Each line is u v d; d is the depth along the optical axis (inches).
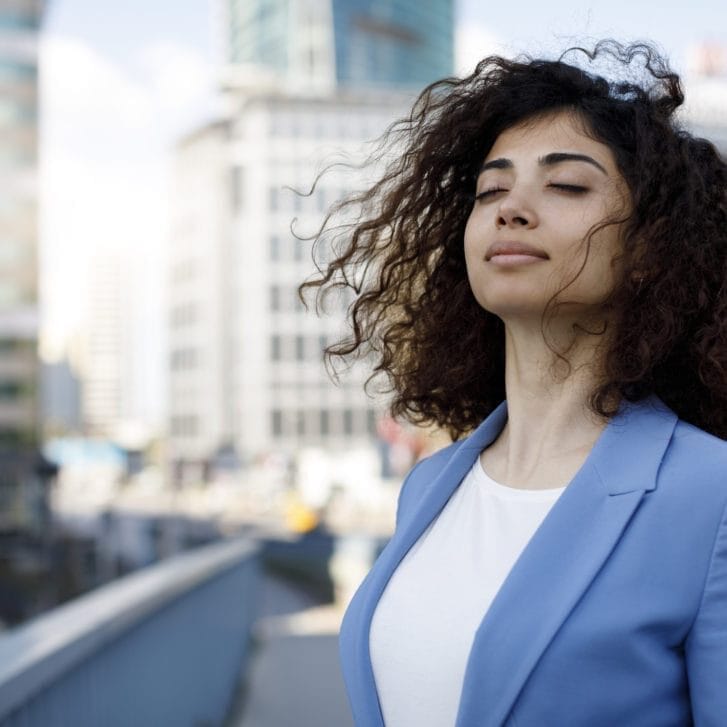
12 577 1467.8
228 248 3607.3
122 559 1663.4
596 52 57.2
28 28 2160.4
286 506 2444.6
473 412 64.8
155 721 161.8
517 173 47.8
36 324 2183.8
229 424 3575.3
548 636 39.5
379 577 49.8
